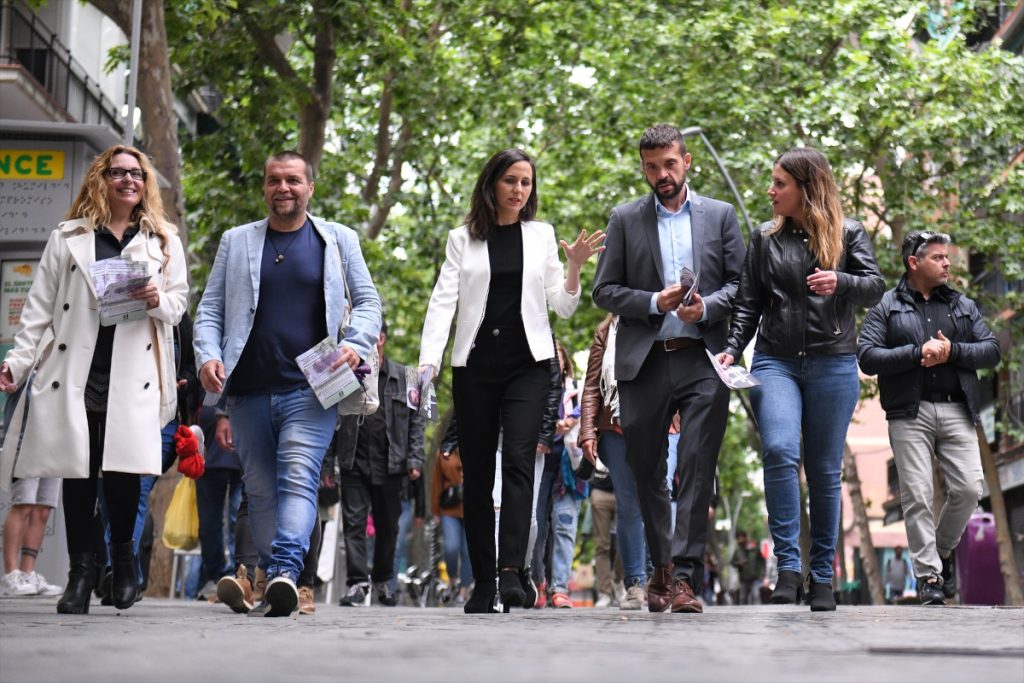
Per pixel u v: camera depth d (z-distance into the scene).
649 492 12.78
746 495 101.25
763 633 7.29
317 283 12.48
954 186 47.31
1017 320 47.88
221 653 5.26
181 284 12.41
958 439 17.41
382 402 22.06
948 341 17.06
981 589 32.44
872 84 44.81
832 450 12.98
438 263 49.84
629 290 12.64
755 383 12.38
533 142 49.53
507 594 11.60
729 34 45.12
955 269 47.94
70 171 22.45
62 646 5.57
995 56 46.38
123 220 12.43
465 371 11.98
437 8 41.47
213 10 33.84
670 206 12.95
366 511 22.17
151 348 12.16
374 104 46.72
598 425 17.22
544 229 12.23
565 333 54.38
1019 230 46.62
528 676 4.37
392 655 5.25
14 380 11.96
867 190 48.47
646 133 12.94
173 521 20.14
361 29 36.31
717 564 72.88
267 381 12.26
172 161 31.30
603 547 23.73
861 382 49.47
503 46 41.41
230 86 38.50
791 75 46.16
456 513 23.70
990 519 32.62
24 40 45.53
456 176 49.72
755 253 13.12
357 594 21.84
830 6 46.47
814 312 12.87
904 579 69.06
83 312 11.97
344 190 46.47
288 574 11.89
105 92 51.91
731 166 45.47
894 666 4.82
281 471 12.15
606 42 46.50
